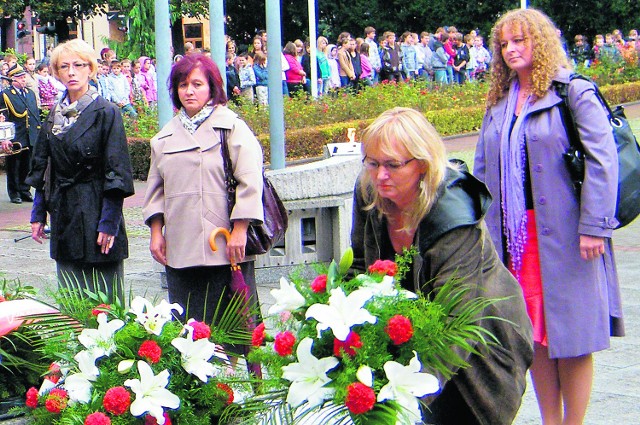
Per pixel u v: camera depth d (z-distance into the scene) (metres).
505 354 3.50
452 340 3.11
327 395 3.04
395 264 3.25
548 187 4.70
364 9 48.03
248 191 5.39
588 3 46.50
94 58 6.12
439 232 3.32
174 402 3.49
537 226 4.73
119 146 6.05
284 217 5.62
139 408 3.43
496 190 4.82
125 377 3.55
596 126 4.63
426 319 3.08
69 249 6.08
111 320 3.74
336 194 9.27
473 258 3.33
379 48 31.03
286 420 3.17
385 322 3.06
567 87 4.69
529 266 4.79
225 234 5.41
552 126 4.69
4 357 4.10
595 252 4.66
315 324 3.12
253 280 5.63
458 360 3.11
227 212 5.45
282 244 9.21
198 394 3.59
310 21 26.67
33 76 20.42
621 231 12.12
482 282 3.41
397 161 3.28
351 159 9.70
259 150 5.54
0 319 4.05
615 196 4.62
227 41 25.98
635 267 10.01
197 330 3.64
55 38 39.16
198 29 44.75
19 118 16.47
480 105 27.58
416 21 48.28
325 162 9.66
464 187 3.40
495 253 3.54
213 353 3.66
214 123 5.48
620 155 4.76
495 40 4.86
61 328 3.81
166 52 10.26
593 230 4.62
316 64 27.22
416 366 3.00
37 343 4.00
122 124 6.11
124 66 23.34
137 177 20.08
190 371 3.56
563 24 47.22
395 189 3.32
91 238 6.05
